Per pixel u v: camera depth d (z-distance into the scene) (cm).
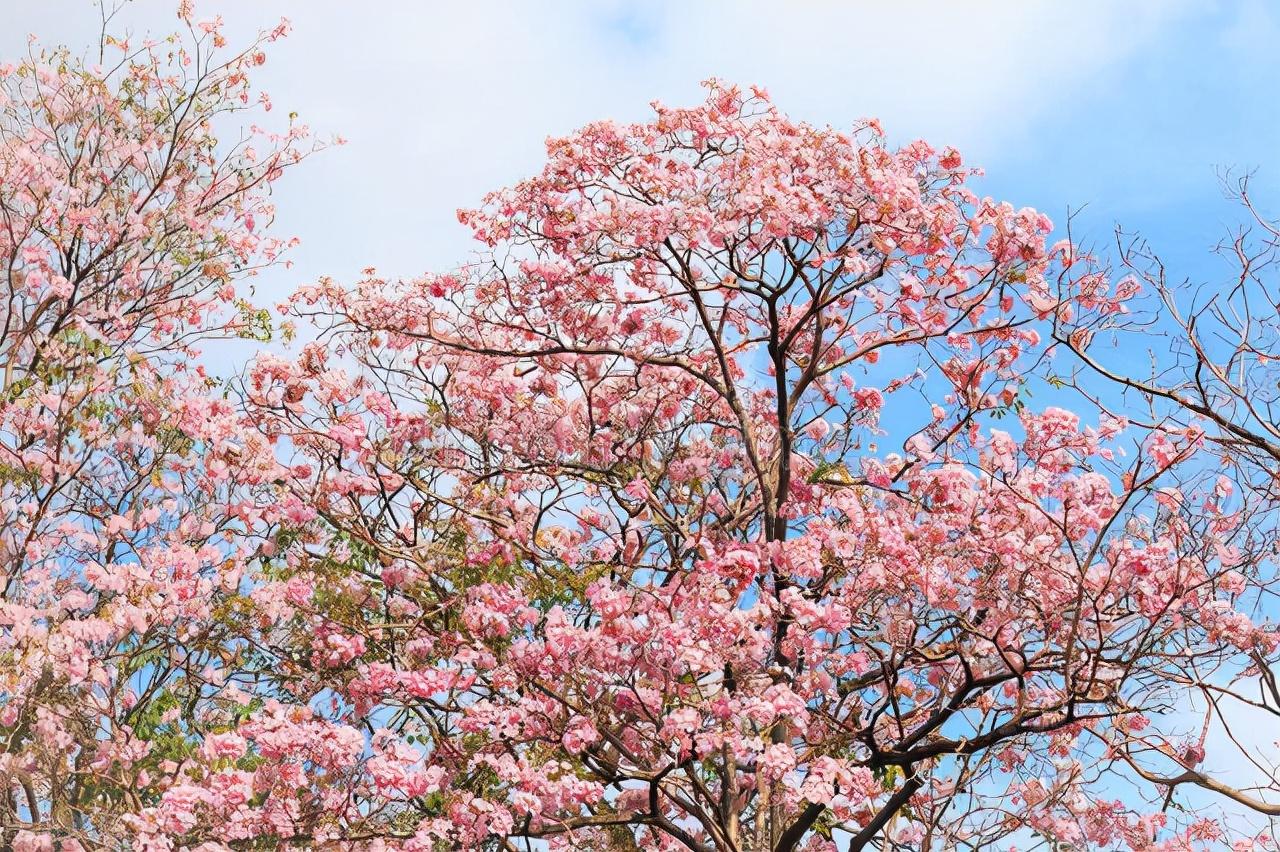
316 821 786
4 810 775
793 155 844
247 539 975
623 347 966
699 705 763
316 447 980
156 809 742
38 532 931
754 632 749
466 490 1022
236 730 828
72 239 1028
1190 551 777
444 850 855
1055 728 727
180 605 873
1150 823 825
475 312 955
